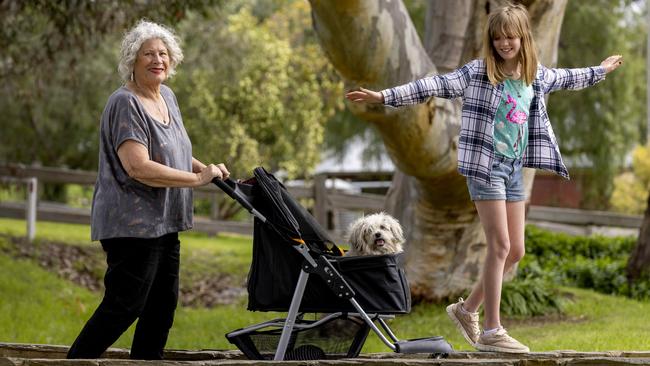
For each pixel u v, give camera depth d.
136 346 6.90
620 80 28.11
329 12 9.23
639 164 28.12
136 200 6.37
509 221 6.75
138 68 6.57
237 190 6.48
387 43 9.71
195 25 22.75
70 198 29.75
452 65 12.56
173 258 6.76
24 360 6.10
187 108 24.84
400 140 10.73
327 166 35.16
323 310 6.48
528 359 6.56
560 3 11.53
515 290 12.60
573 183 32.59
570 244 18.22
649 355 7.07
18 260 15.97
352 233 7.19
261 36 24.42
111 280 6.44
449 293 12.90
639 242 14.88
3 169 19.64
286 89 25.39
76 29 15.54
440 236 12.84
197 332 11.79
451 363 6.38
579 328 11.20
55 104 24.27
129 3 13.64
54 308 13.26
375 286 6.43
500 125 6.55
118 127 6.32
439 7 12.89
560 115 28.75
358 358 6.77
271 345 6.70
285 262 6.50
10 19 15.22
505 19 6.39
